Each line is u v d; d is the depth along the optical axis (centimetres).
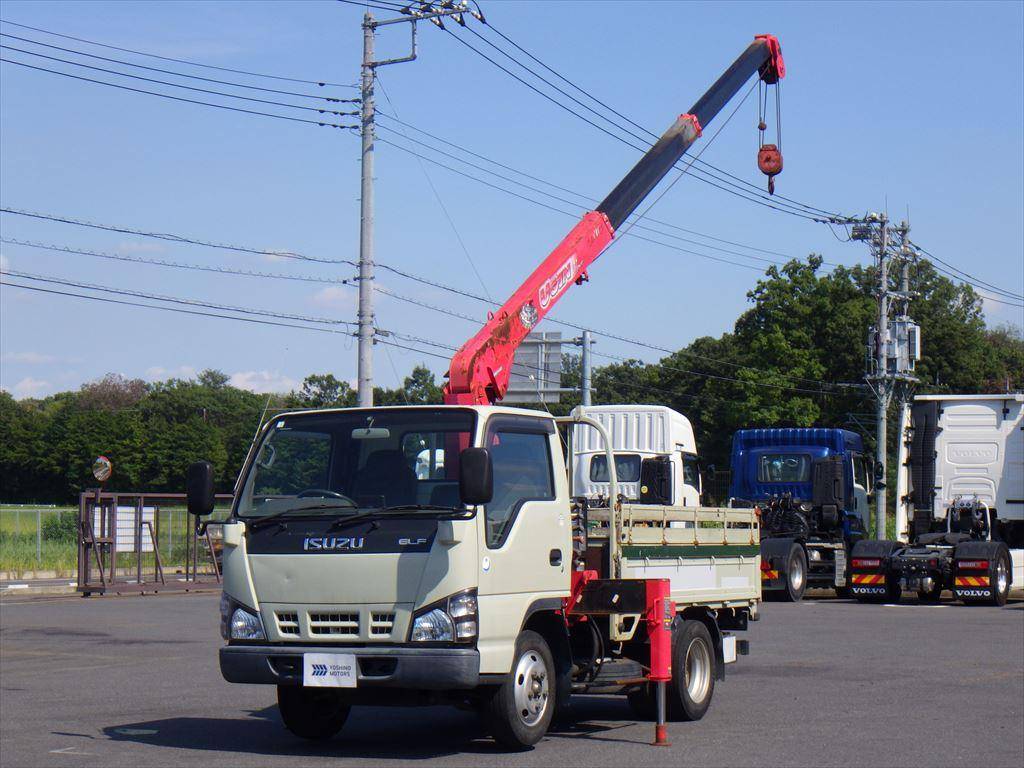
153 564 3766
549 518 983
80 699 1259
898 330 4112
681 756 924
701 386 7550
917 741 994
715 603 1187
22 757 923
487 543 912
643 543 1062
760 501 2870
